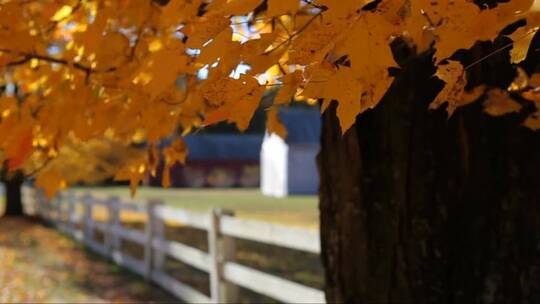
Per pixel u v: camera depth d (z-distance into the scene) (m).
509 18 1.11
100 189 43.78
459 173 2.27
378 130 2.36
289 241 4.73
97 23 1.94
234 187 53.78
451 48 1.13
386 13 1.10
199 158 52.56
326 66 1.10
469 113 2.23
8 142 1.99
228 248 5.98
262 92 1.20
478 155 2.24
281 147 39.25
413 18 1.12
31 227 16.89
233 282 5.88
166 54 1.35
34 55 1.93
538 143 2.17
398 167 2.33
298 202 30.31
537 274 2.16
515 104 1.97
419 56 2.07
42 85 2.24
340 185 2.47
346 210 2.45
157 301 7.28
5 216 19.95
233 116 1.21
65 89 2.03
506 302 2.20
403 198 2.32
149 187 46.59
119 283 8.52
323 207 2.58
